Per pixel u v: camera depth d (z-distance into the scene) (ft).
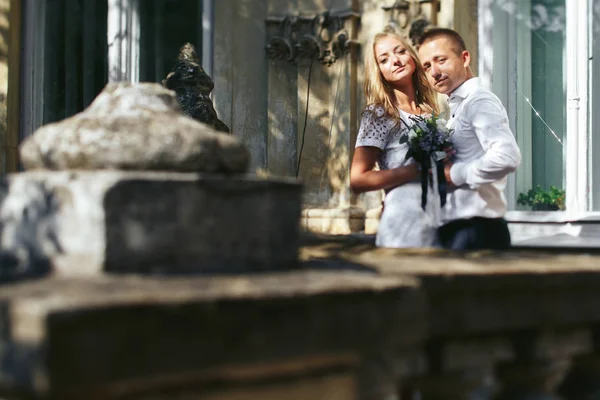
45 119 26.86
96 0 27.43
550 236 22.81
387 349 5.82
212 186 6.14
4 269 6.42
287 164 26.04
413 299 5.96
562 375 8.31
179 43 27.22
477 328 6.86
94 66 27.48
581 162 22.90
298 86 25.73
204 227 6.10
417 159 12.62
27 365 4.50
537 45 23.82
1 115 25.55
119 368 4.65
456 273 6.68
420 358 6.70
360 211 24.97
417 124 12.81
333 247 10.07
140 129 6.37
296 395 5.47
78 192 5.98
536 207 23.58
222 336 5.02
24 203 6.37
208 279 5.72
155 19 27.43
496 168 12.10
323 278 5.98
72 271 6.02
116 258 5.83
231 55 26.37
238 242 6.27
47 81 26.84
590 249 21.02
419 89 13.78
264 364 5.19
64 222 6.08
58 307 4.47
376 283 5.79
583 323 7.80
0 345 4.66
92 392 4.73
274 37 25.93
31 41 26.32
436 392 7.07
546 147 23.67
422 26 23.79
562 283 7.38
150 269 5.92
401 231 12.74
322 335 5.46
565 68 23.53
